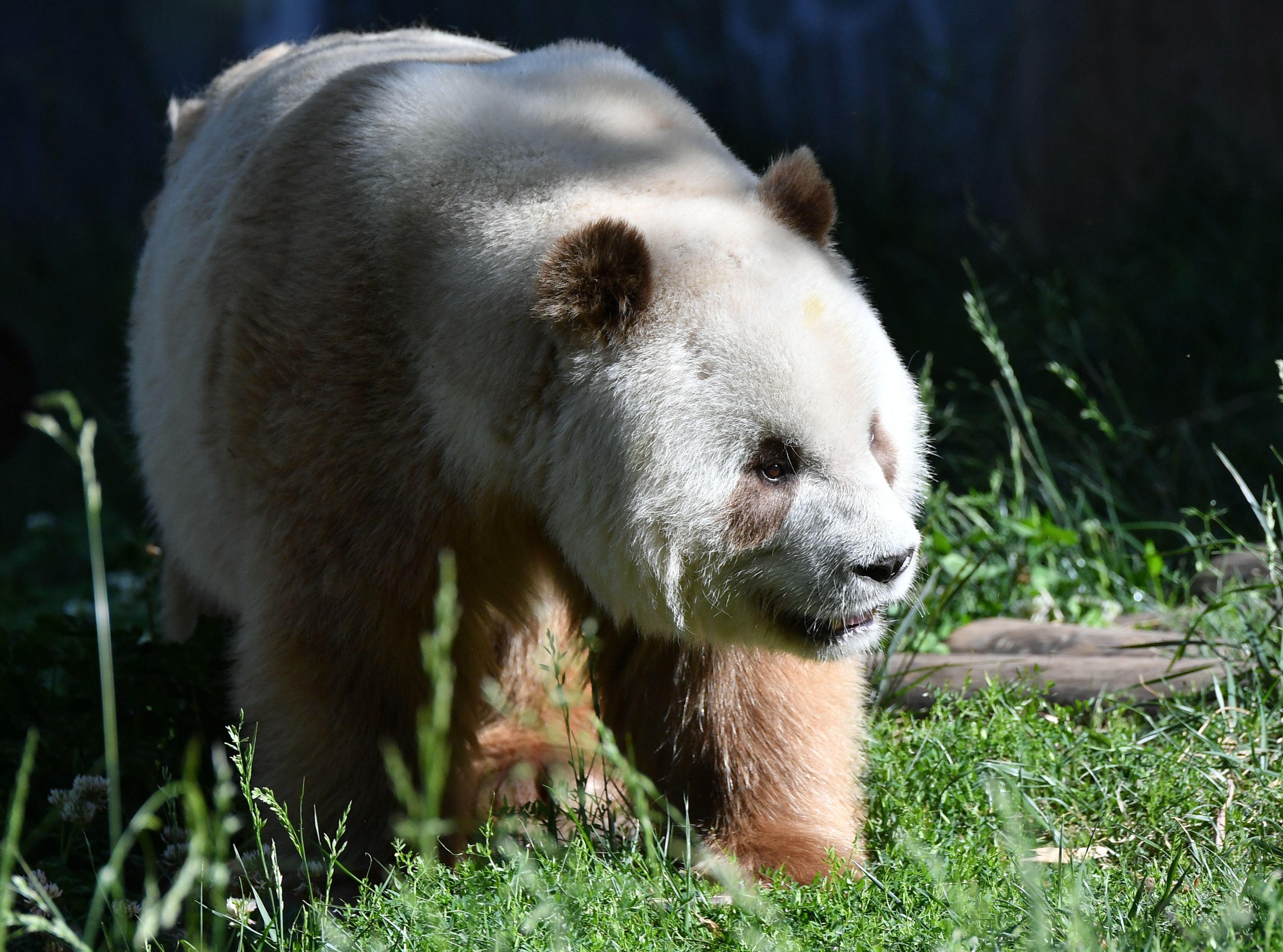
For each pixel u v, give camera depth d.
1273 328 15.59
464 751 7.66
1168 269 17.36
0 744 8.25
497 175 7.35
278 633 7.43
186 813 7.51
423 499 7.10
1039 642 9.82
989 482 13.30
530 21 24.77
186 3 27.11
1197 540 10.73
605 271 6.61
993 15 22.22
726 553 6.75
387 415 7.12
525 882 6.03
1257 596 9.62
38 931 6.37
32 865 7.54
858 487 6.64
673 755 7.88
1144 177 19.50
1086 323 15.98
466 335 7.02
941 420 13.76
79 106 26.27
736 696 7.69
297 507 7.26
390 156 7.46
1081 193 19.92
